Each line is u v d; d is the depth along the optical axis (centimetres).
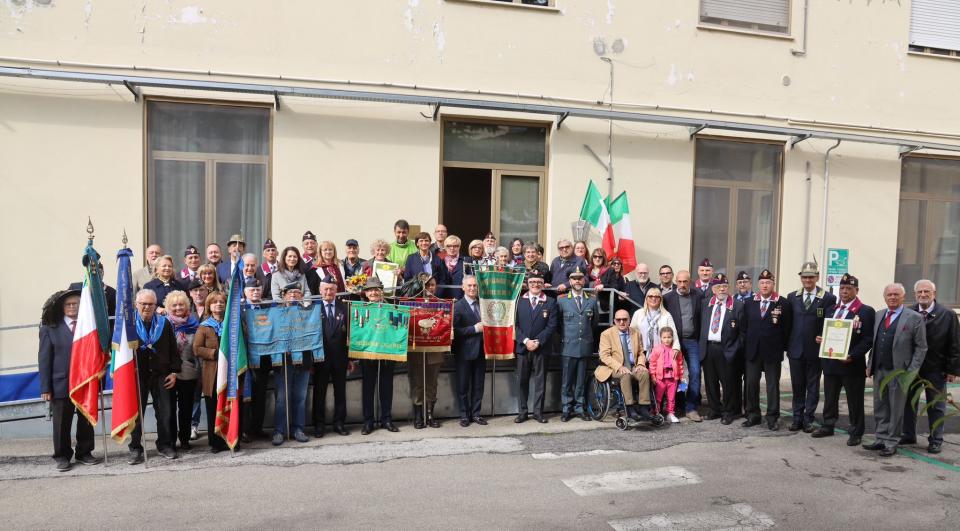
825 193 1093
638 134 1002
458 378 767
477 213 984
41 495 529
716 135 1044
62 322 603
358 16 884
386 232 905
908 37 1132
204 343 645
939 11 1155
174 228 859
